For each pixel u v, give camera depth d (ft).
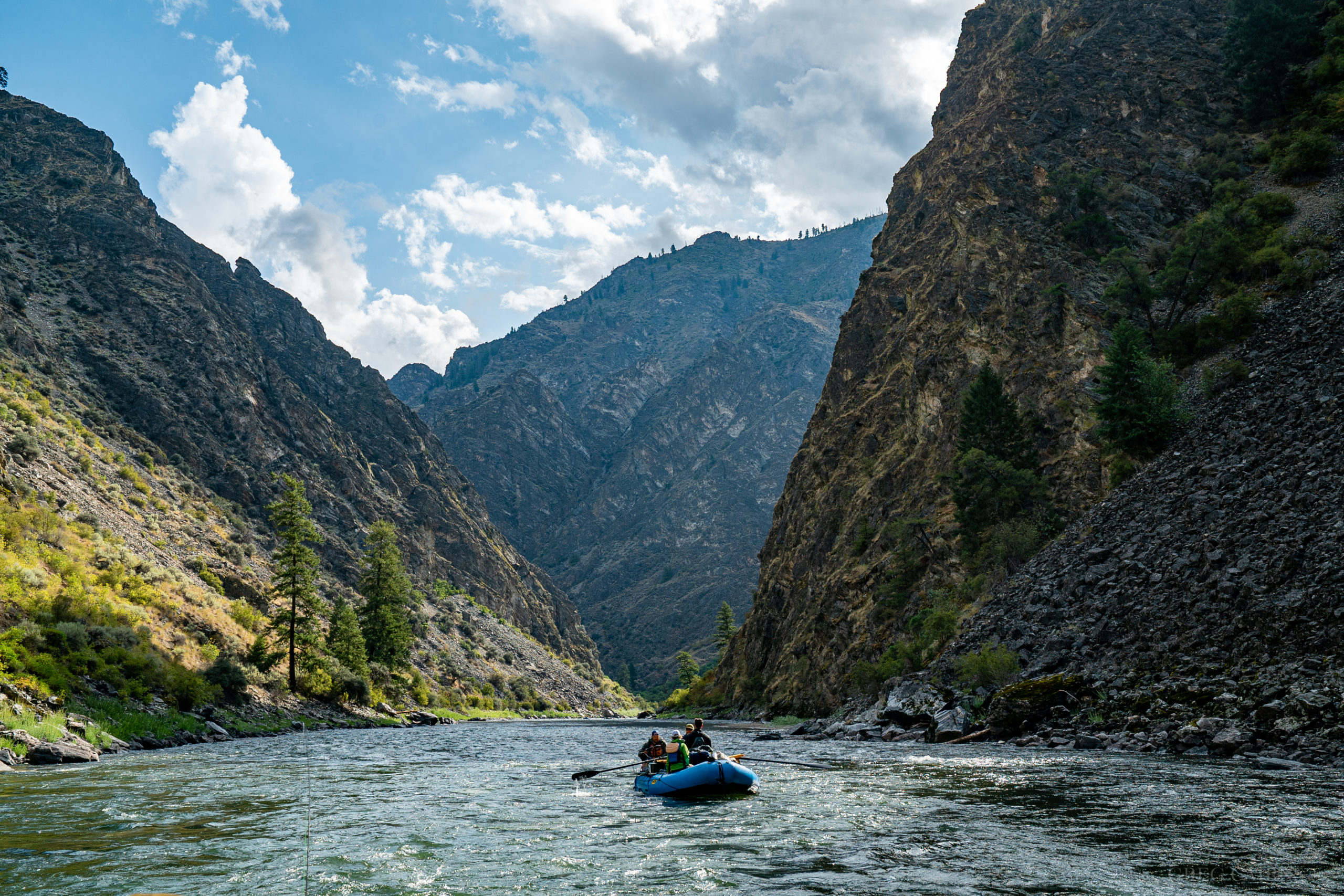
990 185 307.37
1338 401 142.92
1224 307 215.10
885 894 38.96
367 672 267.39
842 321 382.01
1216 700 99.14
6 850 49.78
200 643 196.24
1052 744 107.14
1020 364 246.88
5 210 481.46
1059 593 146.00
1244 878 40.50
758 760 82.12
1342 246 215.10
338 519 479.82
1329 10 313.94
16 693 112.16
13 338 370.73
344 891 41.16
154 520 287.07
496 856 48.78
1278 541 117.50
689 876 43.24
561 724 318.24
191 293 504.84
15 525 184.14
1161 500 151.12
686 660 648.38
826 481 335.67
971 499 215.72
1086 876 41.39
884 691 174.19
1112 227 270.87
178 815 62.69
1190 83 323.57
